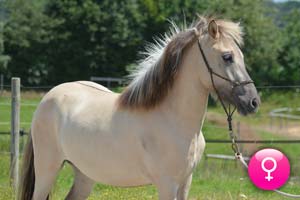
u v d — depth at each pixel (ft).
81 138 20.99
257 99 18.11
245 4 134.82
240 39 18.89
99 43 156.35
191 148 19.15
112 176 20.49
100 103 21.42
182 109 19.04
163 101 19.42
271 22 152.87
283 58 150.92
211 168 44.37
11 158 33.09
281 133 92.07
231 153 66.49
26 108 75.61
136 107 19.71
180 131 19.06
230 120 19.03
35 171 23.27
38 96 87.10
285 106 125.49
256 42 136.98
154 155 19.15
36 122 23.02
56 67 157.89
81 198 23.35
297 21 169.48
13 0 161.17
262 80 143.64
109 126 20.26
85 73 157.48
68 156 21.85
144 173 19.72
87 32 155.84
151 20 154.20
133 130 19.58
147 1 155.12
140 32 155.53
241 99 18.04
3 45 153.17
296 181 38.19
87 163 21.02
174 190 19.15
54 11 159.74
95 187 33.17
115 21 154.61
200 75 18.78
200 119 19.22
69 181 36.86
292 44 153.28
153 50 20.58
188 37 19.07
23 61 155.63
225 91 18.37
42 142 22.85
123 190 31.71
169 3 152.76
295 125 103.71
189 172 19.38
